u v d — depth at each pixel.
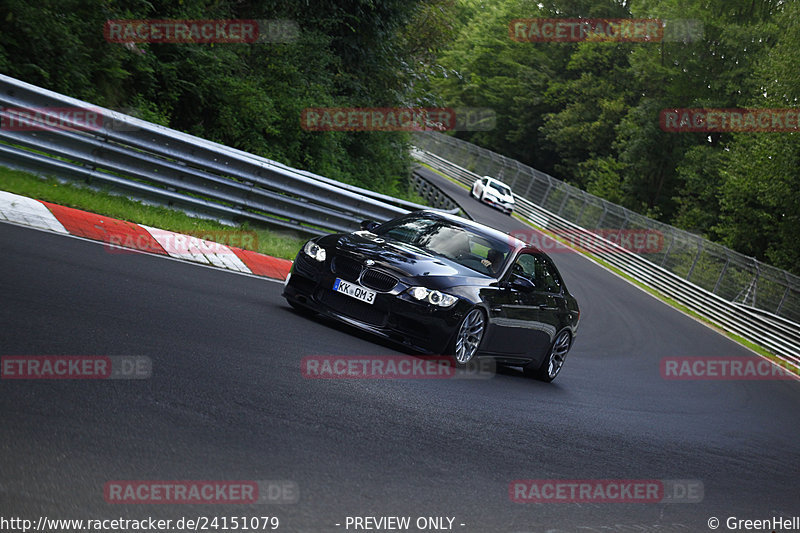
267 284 38.31
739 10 190.12
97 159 40.69
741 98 184.38
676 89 194.12
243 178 47.97
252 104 65.56
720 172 159.62
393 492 15.74
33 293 22.81
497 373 34.84
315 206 53.59
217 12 70.06
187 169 44.75
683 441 30.67
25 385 16.08
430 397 24.66
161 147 43.19
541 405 29.73
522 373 38.34
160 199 44.16
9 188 35.22
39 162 38.38
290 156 73.38
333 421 19.17
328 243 31.48
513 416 25.80
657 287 125.25
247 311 29.23
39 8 48.28
